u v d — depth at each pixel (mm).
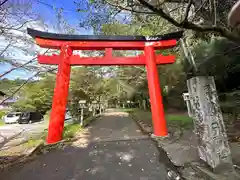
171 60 5332
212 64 6566
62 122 4617
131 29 5844
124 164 2859
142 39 5195
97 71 12727
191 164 2586
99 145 4145
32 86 13344
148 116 10594
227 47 5957
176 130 5254
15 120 14750
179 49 7375
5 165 3016
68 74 4934
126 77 13836
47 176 2543
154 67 5070
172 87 10805
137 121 8625
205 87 2424
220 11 3588
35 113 15219
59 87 4660
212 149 2203
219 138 2254
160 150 3502
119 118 11305
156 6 2084
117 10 3195
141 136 4949
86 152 3631
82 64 5086
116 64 5219
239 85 7102
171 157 3037
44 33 4730
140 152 3461
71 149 3891
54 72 6086
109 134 5516
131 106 30562
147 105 17938
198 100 2453
